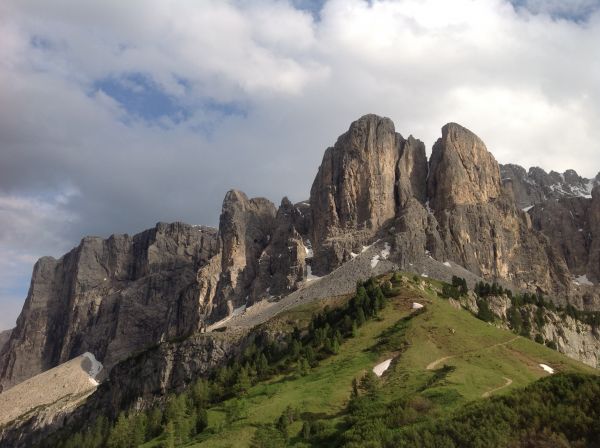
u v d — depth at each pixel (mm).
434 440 97812
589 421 87750
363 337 191625
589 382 96562
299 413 142500
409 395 132375
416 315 198125
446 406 123375
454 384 137375
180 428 156625
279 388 169750
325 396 150625
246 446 131875
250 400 166250
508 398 100750
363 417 126438
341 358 179250
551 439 87688
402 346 173375
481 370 150000
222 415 164125
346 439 115188
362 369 165000
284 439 130500
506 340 183125
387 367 162500
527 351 176875
